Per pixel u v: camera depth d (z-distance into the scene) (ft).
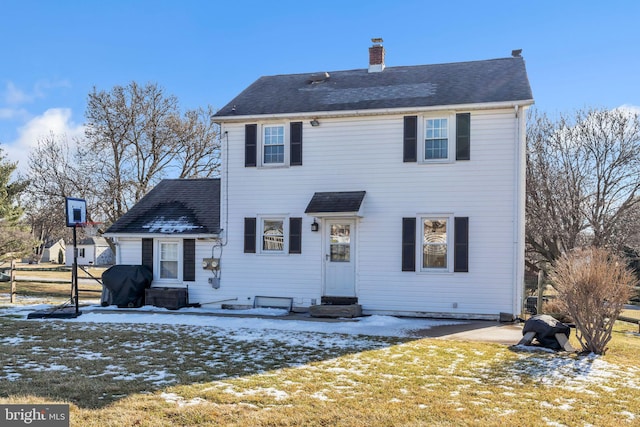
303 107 50.72
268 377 23.45
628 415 18.93
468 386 22.49
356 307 46.09
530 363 27.30
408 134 47.39
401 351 30.09
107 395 20.27
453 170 46.21
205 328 38.29
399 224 47.47
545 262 92.27
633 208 83.66
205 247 52.90
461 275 45.73
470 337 35.68
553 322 32.89
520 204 44.93
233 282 51.98
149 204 57.98
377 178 48.21
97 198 89.40
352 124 49.11
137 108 93.76
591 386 22.91
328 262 49.49
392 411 18.78
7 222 89.56
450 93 48.16
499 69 52.60
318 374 24.17
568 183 84.79
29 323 40.70
